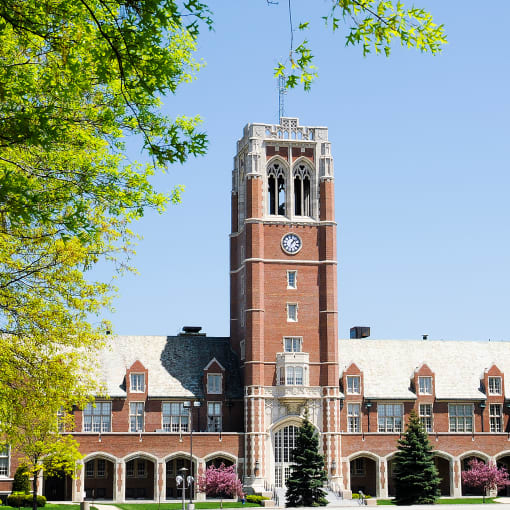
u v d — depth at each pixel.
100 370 99.06
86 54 21.56
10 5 17.80
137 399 97.56
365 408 103.12
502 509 77.94
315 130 105.50
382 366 108.06
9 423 35.91
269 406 98.06
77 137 24.94
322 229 103.19
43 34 18.44
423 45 17.38
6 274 31.31
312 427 89.62
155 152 19.12
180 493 97.50
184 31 29.23
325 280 102.00
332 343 100.50
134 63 18.05
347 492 94.06
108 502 89.88
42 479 87.38
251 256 100.75
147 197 26.95
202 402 99.69
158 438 94.62
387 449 99.62
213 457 95.88
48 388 35.03
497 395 106.50
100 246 34.62
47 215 18.80
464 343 113.62
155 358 102.56
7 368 34.06
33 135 18.72
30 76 21.72
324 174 104.38
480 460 104.94
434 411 104.88
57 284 35.09
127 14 17.33
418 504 87.75
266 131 104.56
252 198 101.88
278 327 100.12
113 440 93.50
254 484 94.75
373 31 17.22
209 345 106.19
